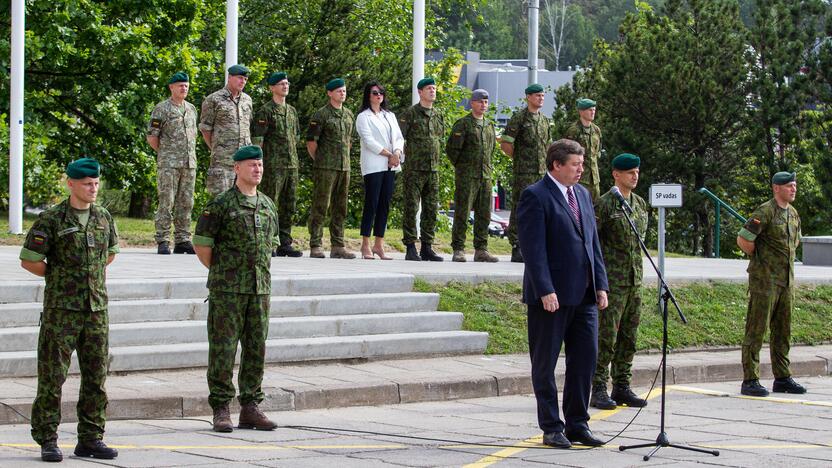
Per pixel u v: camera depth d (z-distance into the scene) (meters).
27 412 9.16
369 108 16.12
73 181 7.97
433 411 10.30
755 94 33.72
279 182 15.77
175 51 27.50
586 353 8.75
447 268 14.86
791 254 11.66
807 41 33.44
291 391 10.17
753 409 10.69
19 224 18.67
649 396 11.42
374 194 16.11
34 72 26.86
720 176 34.84
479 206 16.59
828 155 32.22
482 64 64.44
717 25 34.88
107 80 27.05
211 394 9.04
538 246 8.62
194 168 15.98
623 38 39.59
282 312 12.38
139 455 7.99
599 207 10.52
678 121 33.81
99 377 7.95
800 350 14.34
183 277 12.53
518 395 11.37
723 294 15.56
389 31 35.44
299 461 7.83
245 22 33.47
